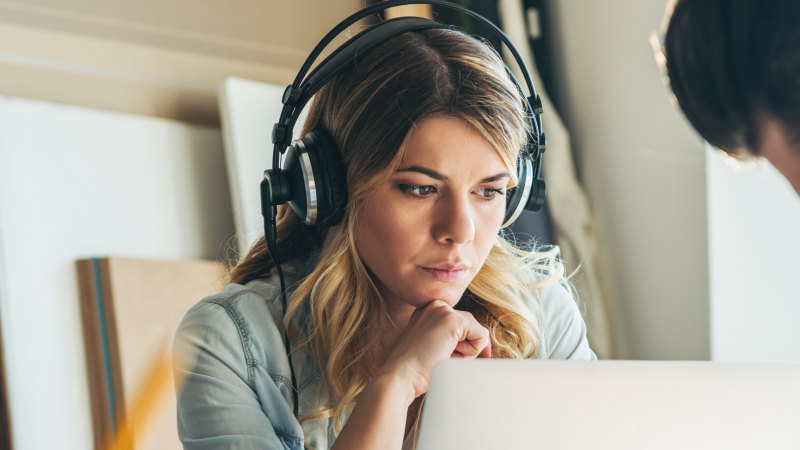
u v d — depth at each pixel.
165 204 2.91
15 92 2.69
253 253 1.37
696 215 2.93
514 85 1.19
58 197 2.66
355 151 1.09
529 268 1.44
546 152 3.29
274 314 1.26
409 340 1.07
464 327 1.08
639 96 3.12
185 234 2.94
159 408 2.68
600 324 3.19
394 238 1.09
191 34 3.06
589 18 3.30
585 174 3.35
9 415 2.46
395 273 1.11
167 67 3.01
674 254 3.02
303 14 3.31
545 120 3.32
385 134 1.06
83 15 2.83
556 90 3.45
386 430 0.99
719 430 0.72
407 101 1.06
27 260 2.56
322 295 1.20
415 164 1.05
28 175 2.60
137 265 2.72
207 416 1.15
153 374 2.69
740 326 2.87
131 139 2.86
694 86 0.72
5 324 2.49
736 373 0.74
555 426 0.73
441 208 1.08
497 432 0.73
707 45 0.70
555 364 0.75
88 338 2.64
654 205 3.08
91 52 2.85
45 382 2.53
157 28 2.99
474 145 1.06
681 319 3.00
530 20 3.40
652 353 3.12
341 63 1.11
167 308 2.76
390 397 1.01
